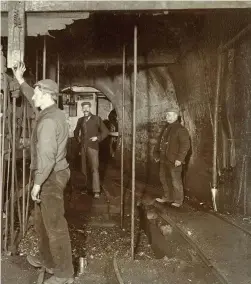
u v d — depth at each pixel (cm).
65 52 753
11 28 353
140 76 1005
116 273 344
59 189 319
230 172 567
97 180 756
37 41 572
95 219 637
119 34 668
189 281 331
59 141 317
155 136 1008
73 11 355
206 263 354
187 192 706
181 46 716
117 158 1284
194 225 475
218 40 564
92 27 605
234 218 507
